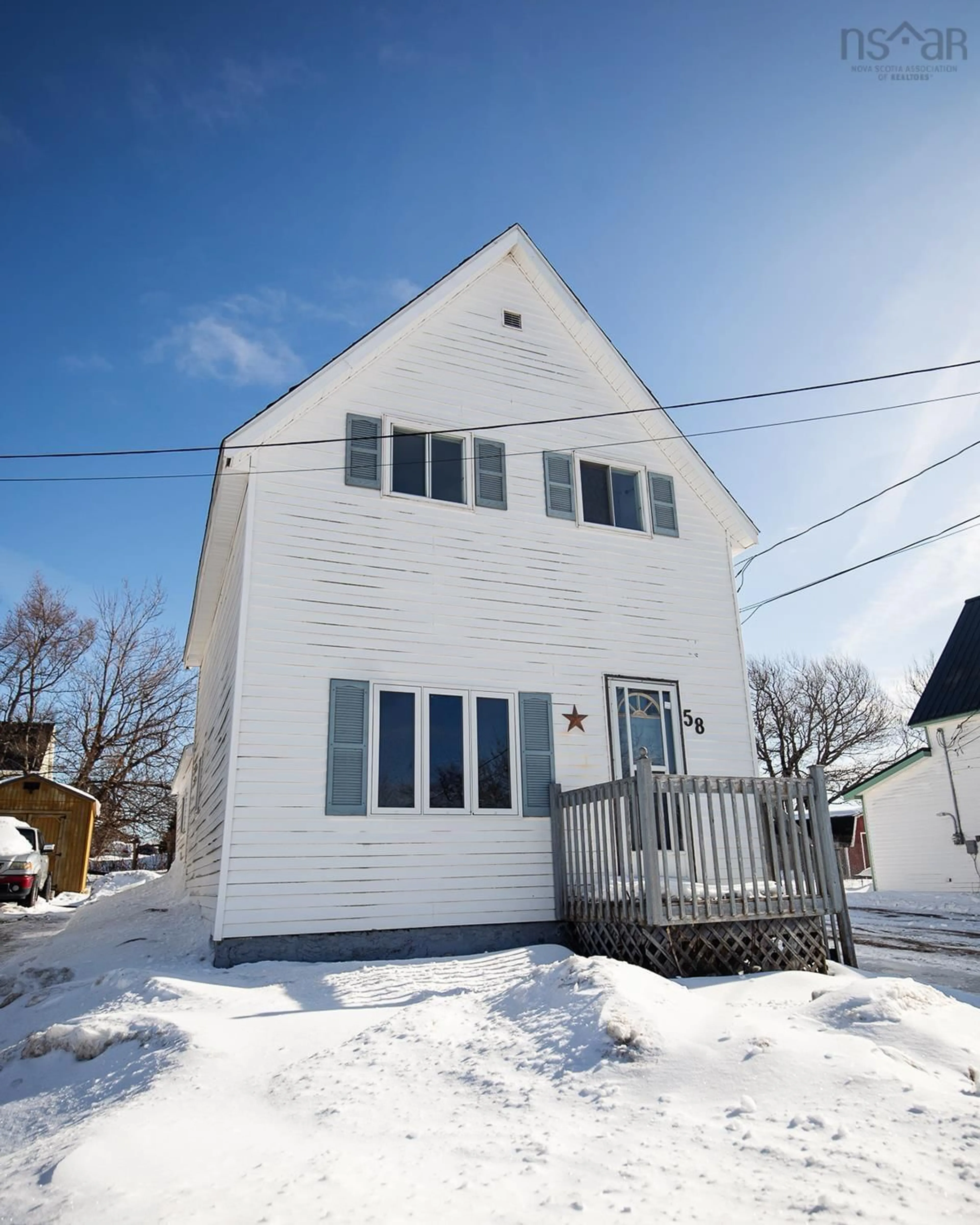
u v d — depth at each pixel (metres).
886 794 24.86
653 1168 3.33
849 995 5.07
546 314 13.16
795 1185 3.10
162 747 38.09
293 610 10.08
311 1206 3.19
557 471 12.42
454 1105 4.29
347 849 9.59
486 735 10.80
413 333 11.95
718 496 13.48
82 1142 4.25
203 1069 5.23
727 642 12.94
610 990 5.21
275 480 10.43
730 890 8.27
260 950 8.96
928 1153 3.29
